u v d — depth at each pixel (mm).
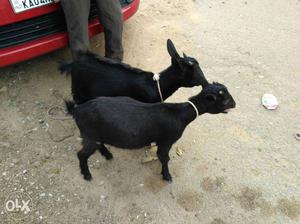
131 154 1453
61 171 1379
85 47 1520
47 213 1263
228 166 1427
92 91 1429
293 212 1303
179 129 1258
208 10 2170
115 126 1182
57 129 1511
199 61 1850
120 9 1566
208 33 2016
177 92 1685
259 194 1346
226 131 1545
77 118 1219
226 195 1338
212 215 1283
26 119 1542
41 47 1497
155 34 1979
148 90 1383
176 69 1378
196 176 1392
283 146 1508
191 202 1314
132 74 1392
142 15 2088
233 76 1788
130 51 1868
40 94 1646
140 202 1307
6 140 1464
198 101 1246
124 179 1372
